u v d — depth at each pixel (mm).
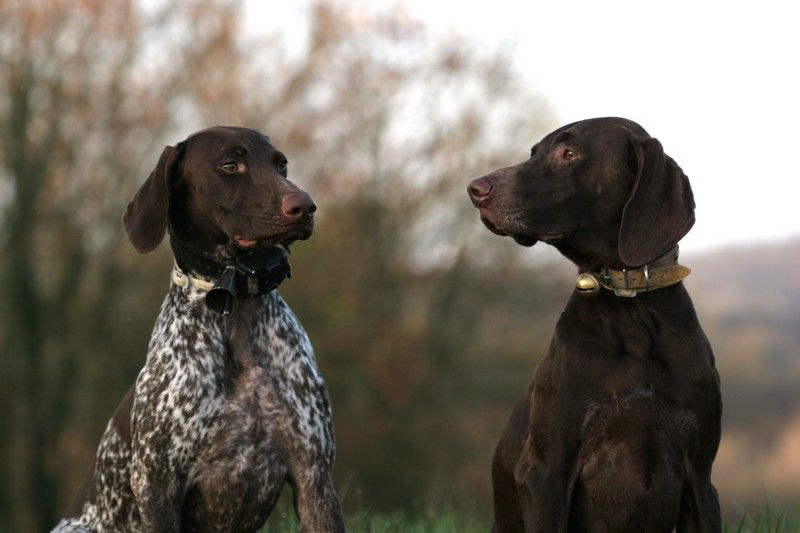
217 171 5449
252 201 5352
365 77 23953
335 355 22953
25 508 23234
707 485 5133
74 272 22688
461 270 23562
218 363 5457
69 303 22672
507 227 5289
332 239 23688
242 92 23719
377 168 23875
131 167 22703
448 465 23109
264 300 5609
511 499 5523
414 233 23750
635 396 5047
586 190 5266
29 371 22766
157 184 5527
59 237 22516
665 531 5148
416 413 23172
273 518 7316
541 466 5148
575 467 5160
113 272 22625
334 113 24094
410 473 22906
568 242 5336
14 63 21891
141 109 22547
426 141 23797
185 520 5559
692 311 5207
